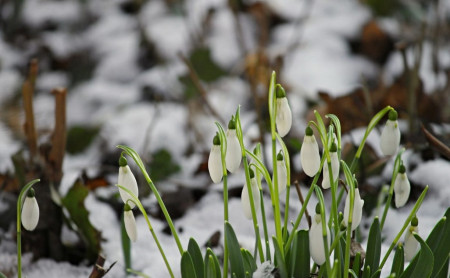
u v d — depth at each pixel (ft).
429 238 2.36
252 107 4.50
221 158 2.32
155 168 3.49
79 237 2.85
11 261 2.81
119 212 3.07
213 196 3.15
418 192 3.01
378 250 2.39
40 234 2.82
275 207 2.36
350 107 3.45
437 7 4.43
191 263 2.34
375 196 2.96
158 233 2.95
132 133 4.31
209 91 4.83
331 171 2.28
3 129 4.19
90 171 3.52
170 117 4.53
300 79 4.80
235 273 2.38
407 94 3.28
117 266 2.79
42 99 5.03
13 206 2.95
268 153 3.34
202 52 5.12
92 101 5.14
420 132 3.14
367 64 5.09
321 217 2.25
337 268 2.34
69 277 2.78
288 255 2.39
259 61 4.42
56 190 2.88
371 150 3.10
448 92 3.79
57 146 2.85
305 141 2.28
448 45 5.25
